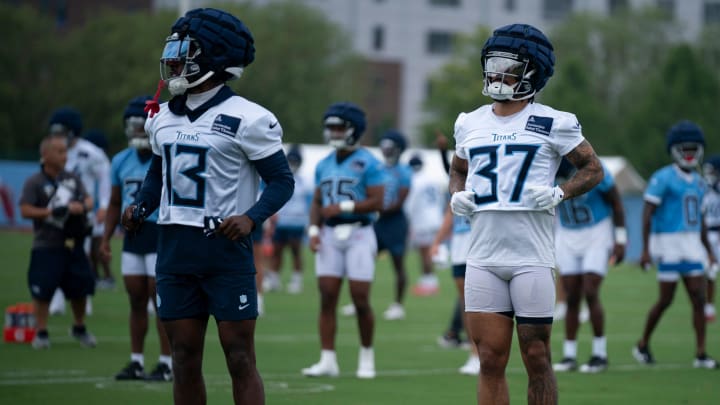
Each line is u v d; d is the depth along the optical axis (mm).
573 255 43500
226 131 23375
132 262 37281
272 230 79312
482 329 25172
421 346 51219
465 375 41375
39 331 45312
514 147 24859
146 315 37812
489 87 25047
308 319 61750
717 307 77875
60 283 44906
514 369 42875
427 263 82688
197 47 23484
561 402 35281
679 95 178375
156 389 35562
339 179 39875
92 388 35656
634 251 134125
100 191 54469
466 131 25781
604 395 36906
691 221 44875
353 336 54844
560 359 46875
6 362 41656
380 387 37812
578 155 24969
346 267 40156
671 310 74188
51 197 43875
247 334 23594
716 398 36562
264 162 23547
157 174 24766
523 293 24672
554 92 194875
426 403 34531
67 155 49000
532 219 24703
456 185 26344
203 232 23312
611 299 82562
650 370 43844
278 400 34500
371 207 39562
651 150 179500
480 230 25094
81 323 46000
